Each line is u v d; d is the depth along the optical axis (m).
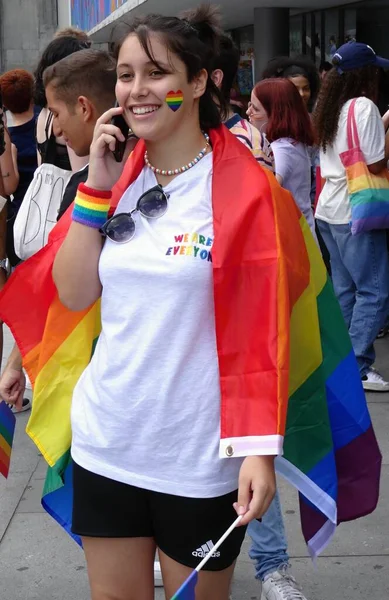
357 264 5.49
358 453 2.43
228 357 2.14
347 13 12.07
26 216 3.38
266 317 2.11
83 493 2.32
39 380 2.56
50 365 2.56
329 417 2.40
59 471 2.57
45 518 4.06
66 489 2.63
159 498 2.22
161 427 2.18
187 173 2.24
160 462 2.20
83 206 2.28
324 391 2.37
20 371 2.82
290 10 13.12
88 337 2.54
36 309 2.57
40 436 2.58
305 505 2.49
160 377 2.18
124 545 2.31
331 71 5.39
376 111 5.27
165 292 2.16
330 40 12.62
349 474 2.46
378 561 3.59
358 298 5.60
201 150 2.26
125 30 2.22
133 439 2.21
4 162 5.74
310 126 4.37
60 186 3.41
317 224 5.80
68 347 2.55
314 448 2.37
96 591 2.36
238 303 2.15
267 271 2.12
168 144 2.25
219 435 2.17
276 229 2.14
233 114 3.39
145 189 2.30
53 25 35.56
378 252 5.47
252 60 15.32
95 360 2.34
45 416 2.58
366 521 3.91
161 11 12.98
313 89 6.24
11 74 6.41
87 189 2.28
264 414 2.08
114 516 2.28
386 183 5.30
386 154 5.41
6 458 2.81
